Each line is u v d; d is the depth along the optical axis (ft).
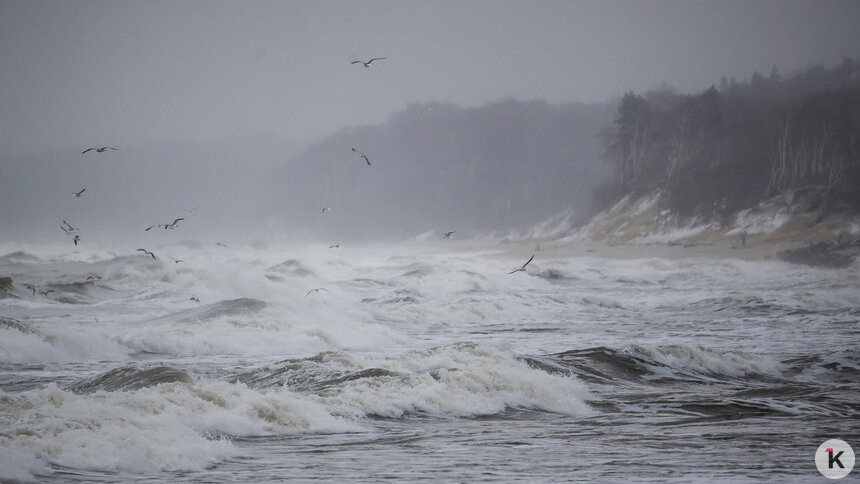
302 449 82.02
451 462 75.61
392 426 97.30
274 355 168.96
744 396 125.08
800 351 174.91
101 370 143.02
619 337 205.87
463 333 216.33
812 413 110.52
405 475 69.21
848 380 143.64
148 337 172.86
